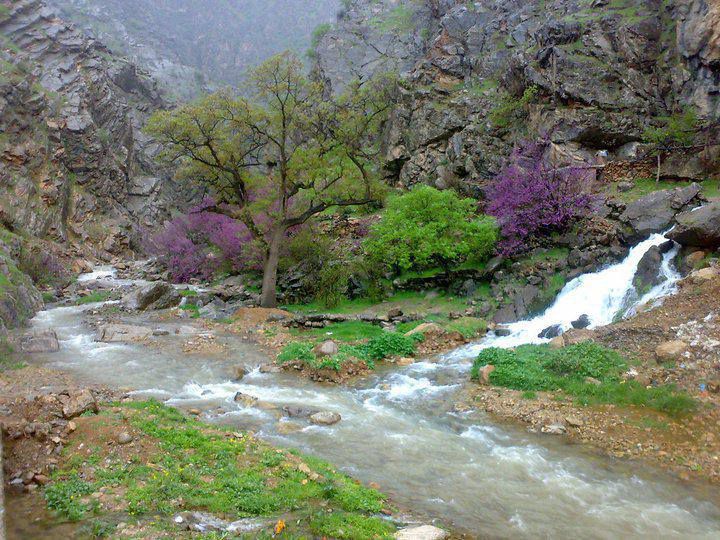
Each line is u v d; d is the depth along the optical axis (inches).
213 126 805.2
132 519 210.5
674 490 273.6
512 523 236.5
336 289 815.7
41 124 1712.6
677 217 552.7
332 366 486.6
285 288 887.1
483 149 1011.3
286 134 829.2
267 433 338.6
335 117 845.8
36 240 1425.9
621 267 597.0
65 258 1461.6
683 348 402.6
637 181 763.4
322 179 839.1
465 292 724.7
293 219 836.6
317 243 934.4
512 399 399.9
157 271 1296.8
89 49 2178.9
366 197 839.1
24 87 1664.6
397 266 815.7
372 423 366.0
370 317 673.6
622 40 894.4
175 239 1241.4
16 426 267.4
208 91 3846.0
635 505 257.4
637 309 519.2
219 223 1180.5
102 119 2090.3
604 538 226.4
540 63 956.6
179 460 267.1
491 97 1107.3
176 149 828.0
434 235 737.6
